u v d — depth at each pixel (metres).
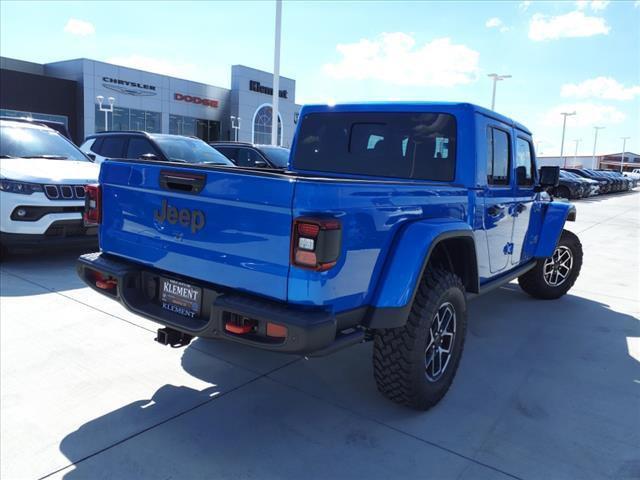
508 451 2.78
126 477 2.46
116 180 3.14
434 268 3.17
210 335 2.59
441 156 3.73
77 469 2.50
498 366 3.95
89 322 4.43
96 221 3.32
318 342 2.33
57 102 38.81
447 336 3.29
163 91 45.22
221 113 50.56
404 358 2.92
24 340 4.00
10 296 5.05
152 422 2.94
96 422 2.92
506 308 5.58
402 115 3.91
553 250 5.25
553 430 3.02
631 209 20.25
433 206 3.15
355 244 2.50
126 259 3.19
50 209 5.89
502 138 4.14
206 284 2.76
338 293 2.45
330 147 4.30
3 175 5.81
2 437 2.73
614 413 3.24
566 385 3.64
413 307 2.93
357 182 2.50
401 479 2.52
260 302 2.48
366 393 3.41
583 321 5.17
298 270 2.35
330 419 3.05
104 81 40.81
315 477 2.51
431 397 3.14
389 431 2.94
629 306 5.82
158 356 3.83
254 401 3.24
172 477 2.47
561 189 25.81
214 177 2.58
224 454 2.67
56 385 3.33
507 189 4.30
